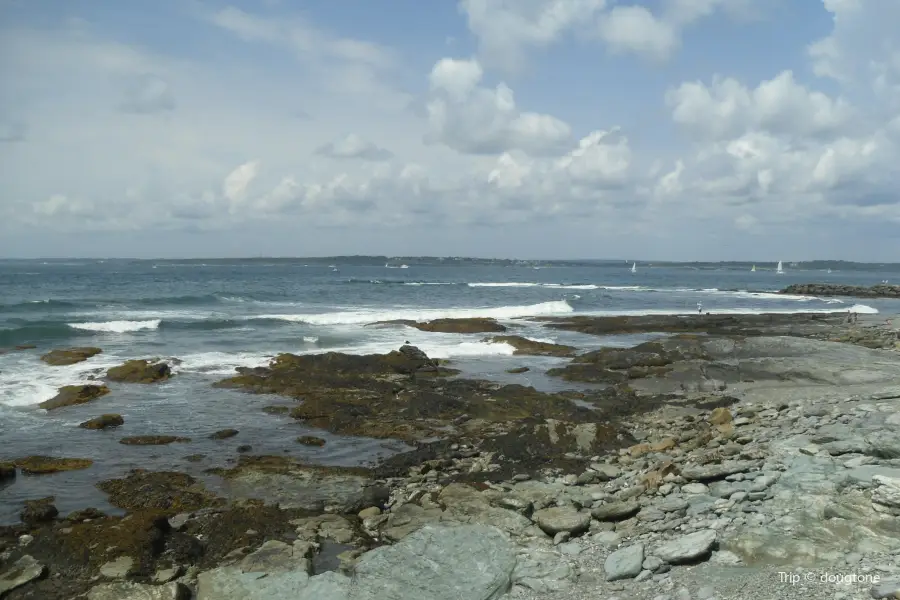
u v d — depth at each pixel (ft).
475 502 31.71
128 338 89.97
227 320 106.52
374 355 72.69
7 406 53.16
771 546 23.32
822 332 102.32
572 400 57.77
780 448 34.50
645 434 45.57
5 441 44.24
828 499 26.55
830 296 226.99
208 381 63.72
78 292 173.88
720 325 113.19
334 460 41.39
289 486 36.04
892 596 18.20
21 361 71.31
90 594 23.59
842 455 31.73
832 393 53.01
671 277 421.59
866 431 35.04
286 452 42.78
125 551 27.02
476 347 84.99
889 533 23.31
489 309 138.21
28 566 25.73
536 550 25.75
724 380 62.03
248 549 28.07
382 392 59.41
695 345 74.90
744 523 25.64
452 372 70.08
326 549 28.14
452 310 135.64
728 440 39.40
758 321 119.44
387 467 39.47
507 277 367.25
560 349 84.94
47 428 47.57
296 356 71.05
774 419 43.80
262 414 52.21
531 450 41.32
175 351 79.92
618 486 33.81
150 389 60.29
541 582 22.85
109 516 31.65
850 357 66.39
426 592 22.39
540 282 303.89
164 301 147.54
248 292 185.26
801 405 46.57
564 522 27.71
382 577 23.53
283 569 25.52
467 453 42.27
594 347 90.33
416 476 37.93
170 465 39.58
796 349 70.69
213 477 37.42
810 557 22.30
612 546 25.75
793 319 123.24
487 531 27.04
